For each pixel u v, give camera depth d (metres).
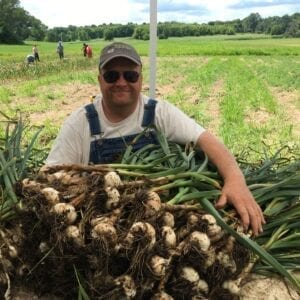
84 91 6.41
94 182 0.97
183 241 0.93
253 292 1.10
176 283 0.94
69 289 1.02
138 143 1.24
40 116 4.22
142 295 0.92
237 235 0.99
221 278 0.97
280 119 4.09
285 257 1.13
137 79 1.19
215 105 5.02
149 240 0.88
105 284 0.90
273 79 7.96
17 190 0.99
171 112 1.25
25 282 1.06
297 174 1.20
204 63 13.71
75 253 0.94
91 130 1.21
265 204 1.20
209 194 1.06
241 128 3.47
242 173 1.18
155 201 0.95
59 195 0.96
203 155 1.25
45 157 1.41
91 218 0.94
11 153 1.22
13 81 8.82
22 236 1.00
